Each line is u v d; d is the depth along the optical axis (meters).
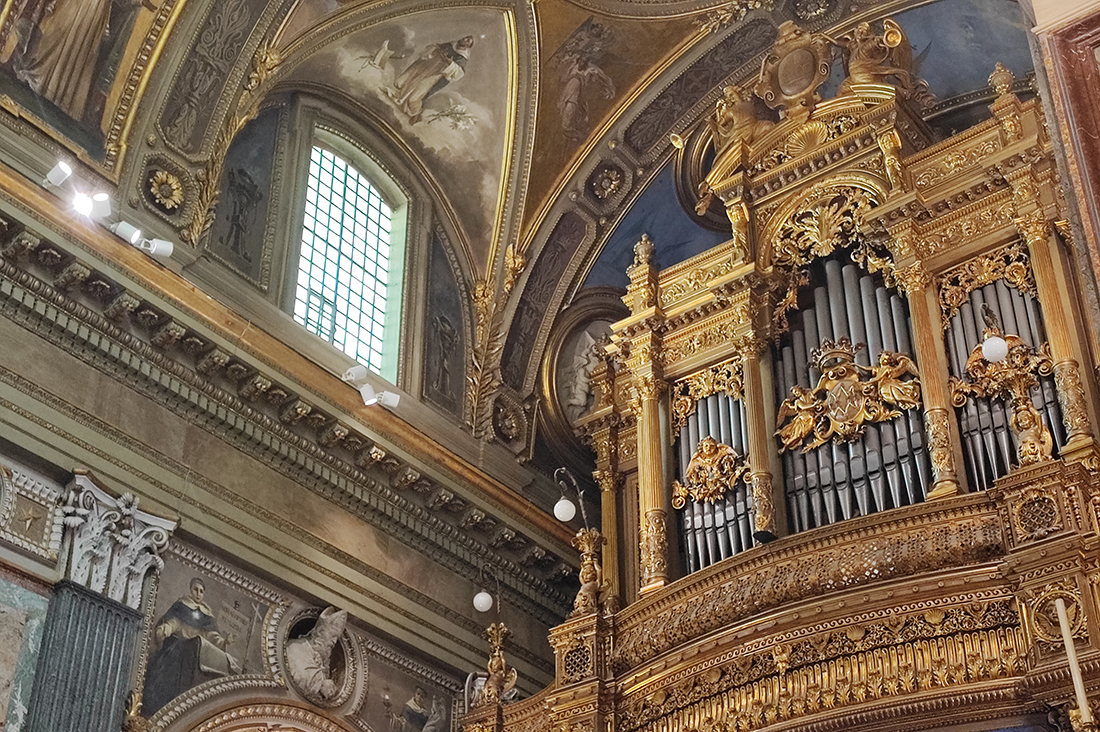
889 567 11.74
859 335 13.81
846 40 16.31
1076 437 11.78
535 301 16.88
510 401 16.38
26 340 11.78
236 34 13.92
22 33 12.53
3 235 11.72
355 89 15.96
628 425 15.82
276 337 13.91
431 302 16.19
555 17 16.00
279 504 13.41
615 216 17.28
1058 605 10.08
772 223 14.89
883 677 11.34
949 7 15.69
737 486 13.88
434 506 14.77
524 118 16.44
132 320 12.49
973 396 12.86
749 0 16.39
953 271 13.62
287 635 13.13
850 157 14.62
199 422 12.97
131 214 13.02
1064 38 6.60
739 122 15.53
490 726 13.77
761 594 12.22
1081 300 12.91
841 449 13.29
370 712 13.63
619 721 12.98
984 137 13.84
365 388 13.77
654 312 15.09
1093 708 10.17
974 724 10.80
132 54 13.27
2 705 10.51
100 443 11.98
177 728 11.76
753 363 14.27
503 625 14.48
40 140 12.48
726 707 12.10
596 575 14.01
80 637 11.19
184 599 12.32
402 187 16.66
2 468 11.28
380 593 14.10
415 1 15.12
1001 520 11.53
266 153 14.99
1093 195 6.35
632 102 16.92
